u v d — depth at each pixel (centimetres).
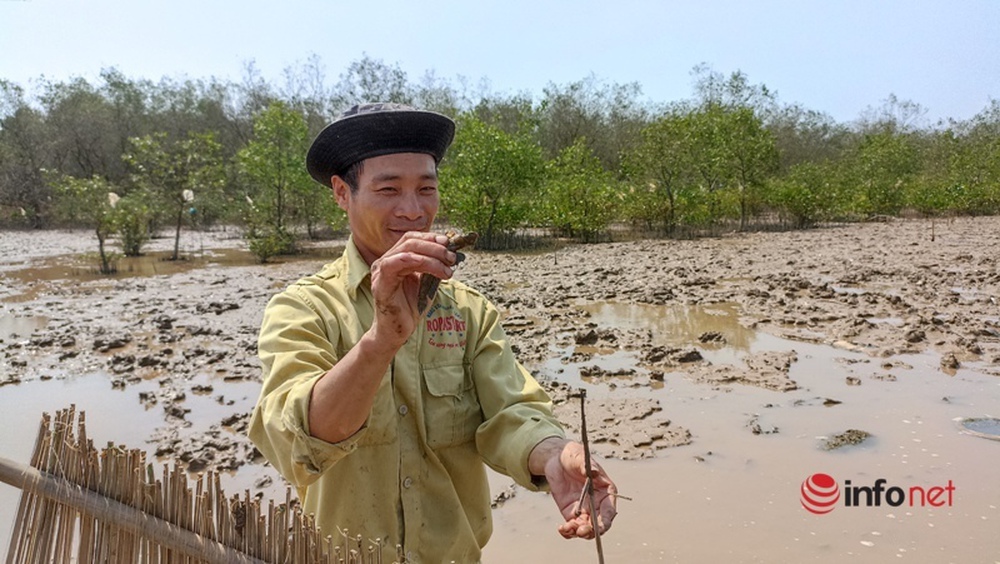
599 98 3753
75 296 1285
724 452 523
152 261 1844
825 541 411
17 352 857
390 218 181
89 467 183
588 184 2120
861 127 5119
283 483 492
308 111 3319
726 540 414
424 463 189
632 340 830
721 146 2322
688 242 1973
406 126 180
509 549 417
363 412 155
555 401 630
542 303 1077
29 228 3097
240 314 1065
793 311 962
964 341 771
